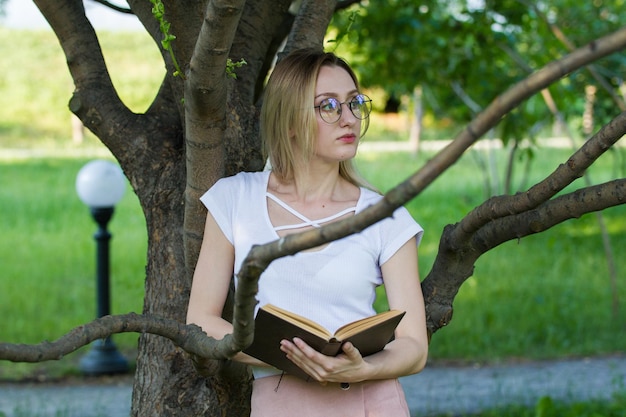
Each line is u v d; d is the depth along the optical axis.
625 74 9.45
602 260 11.95
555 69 1.38
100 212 7.55
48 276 11.37
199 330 2.20
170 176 2.90
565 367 7.68
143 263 11.77
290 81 2.42
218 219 2.44
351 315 2.37
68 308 9.87
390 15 7.45
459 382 7.21
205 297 2.42
